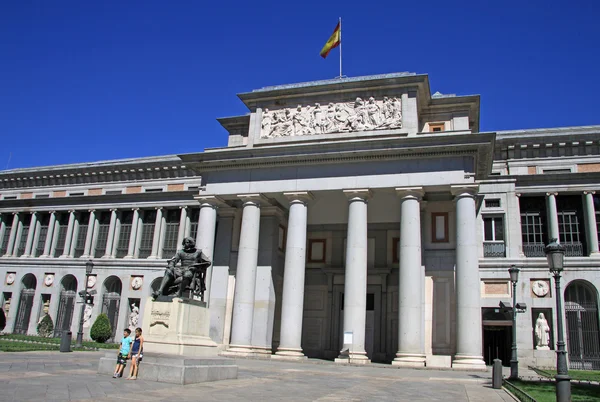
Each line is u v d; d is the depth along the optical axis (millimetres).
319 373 24812
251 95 38844
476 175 38094
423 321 34125
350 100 36938
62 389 13930
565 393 14742
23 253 58562
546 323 38312
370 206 38906
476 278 31188
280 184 36344
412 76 35156
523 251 41156
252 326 36438
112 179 58375
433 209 36562
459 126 37156
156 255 51906
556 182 41281
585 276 38594
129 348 17359
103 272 52812
